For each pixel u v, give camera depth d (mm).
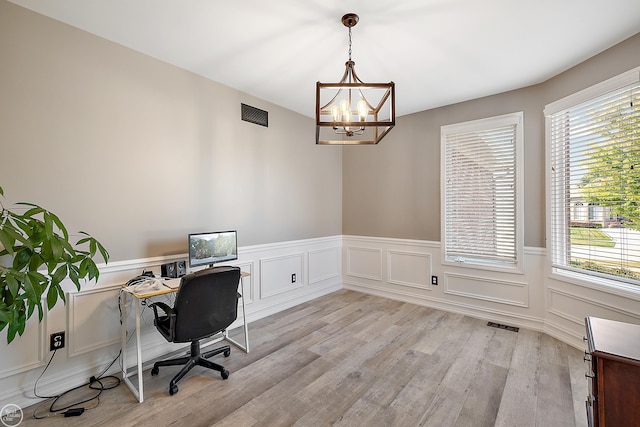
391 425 1701
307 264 4043
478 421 1729
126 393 2012
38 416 1780
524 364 2355
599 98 2396
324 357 2486
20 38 1859
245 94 3232
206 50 2391
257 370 2289
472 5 1828
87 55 2129
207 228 2893
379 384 2100
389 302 3963
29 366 1898
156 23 2033
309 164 4078
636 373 1133
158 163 2527
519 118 3080
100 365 2201
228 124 3066
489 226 3332
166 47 2346
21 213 1873
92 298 2170
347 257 4617
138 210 2408
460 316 3438
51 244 1563
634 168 2172
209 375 2223
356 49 2361
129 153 2352
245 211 3248
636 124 2145
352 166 4547
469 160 3451
